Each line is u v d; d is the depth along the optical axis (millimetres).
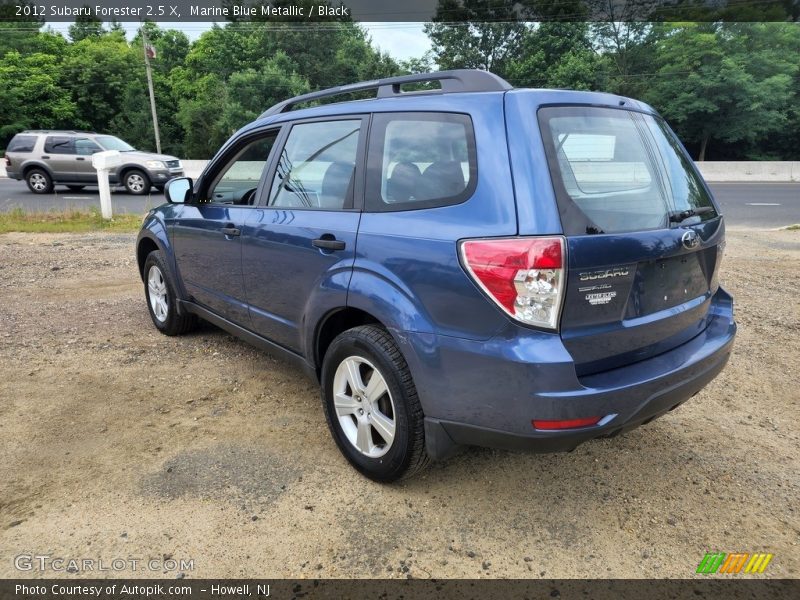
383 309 2549
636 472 2984
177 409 3586
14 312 5594
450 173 2457
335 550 2375
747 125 34438
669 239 2477
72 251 8773
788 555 2400
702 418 3605
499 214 2219
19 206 13992
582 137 2414
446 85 2666
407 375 2543
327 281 2871
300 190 3283
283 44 43281
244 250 3598
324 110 3277
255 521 2541
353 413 2877
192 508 2619
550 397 2139
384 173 2762
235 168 4004
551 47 38625
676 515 2645
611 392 2225
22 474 2850
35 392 3783
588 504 2715
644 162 2641
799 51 35531
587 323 2242
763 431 3449
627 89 36438
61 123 44969
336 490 2781
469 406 2330
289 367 4297
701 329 2953
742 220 12805
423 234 2432
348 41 45594
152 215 4930
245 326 3832
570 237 2146
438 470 2963
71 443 3150
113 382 3969
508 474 2945
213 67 44312
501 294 2158
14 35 44625
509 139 2289
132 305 5922
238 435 3279
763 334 5180
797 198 17328
